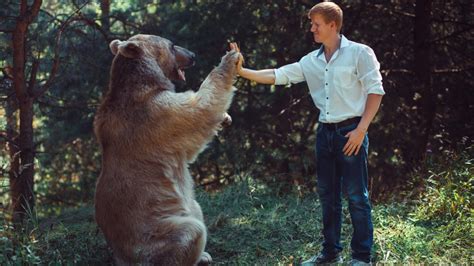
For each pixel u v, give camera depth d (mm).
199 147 5316
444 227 6285
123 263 5105
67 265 5836
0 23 10062
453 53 12711
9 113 11547
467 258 5602
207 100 5266
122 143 5137
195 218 5125
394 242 5992
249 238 6465
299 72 5574
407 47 12734
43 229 7133
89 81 12023
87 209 8266
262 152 12766
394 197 7801
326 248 5621
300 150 12625
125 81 5320
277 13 12172
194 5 12289
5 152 13281
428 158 8727
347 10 12156
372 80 5008
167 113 5148
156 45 5652
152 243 4945
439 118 12508
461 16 12336
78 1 10438
